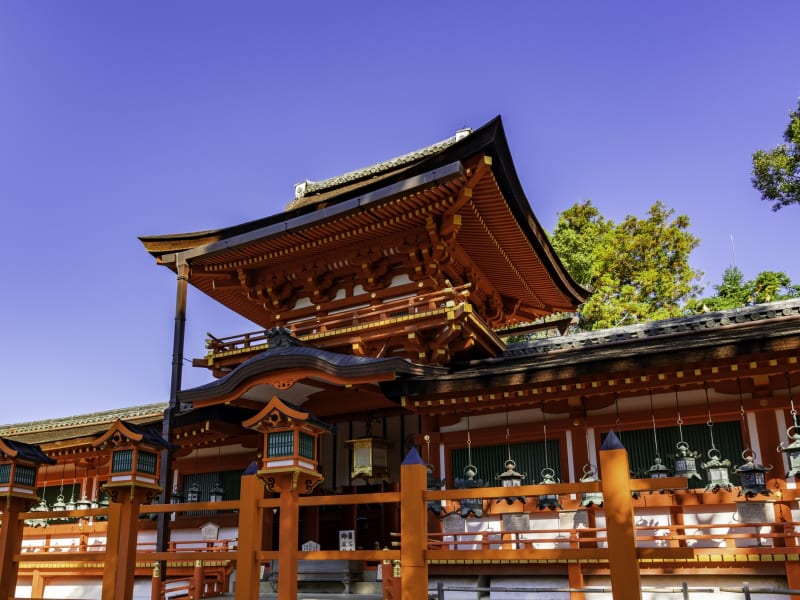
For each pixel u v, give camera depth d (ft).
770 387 47.83
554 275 82.38
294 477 33.50
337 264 73.51
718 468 44.96
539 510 50.11
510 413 56.24
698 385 49.70
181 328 68.64
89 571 70.23
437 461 57.31
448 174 57.31
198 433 67.05
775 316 51.78
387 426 73.15
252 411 66.49
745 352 44.50
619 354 48.60
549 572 48.11
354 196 65.36
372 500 32.89
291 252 72.43
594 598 46.06
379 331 63.21
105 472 81.71
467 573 50.39
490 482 55.72
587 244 136.46
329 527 74.43
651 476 47.98
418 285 69.21
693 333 52.49
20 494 42.22
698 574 44.29
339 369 54.95
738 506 44.60
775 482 46.55
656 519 47.52
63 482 85.10
